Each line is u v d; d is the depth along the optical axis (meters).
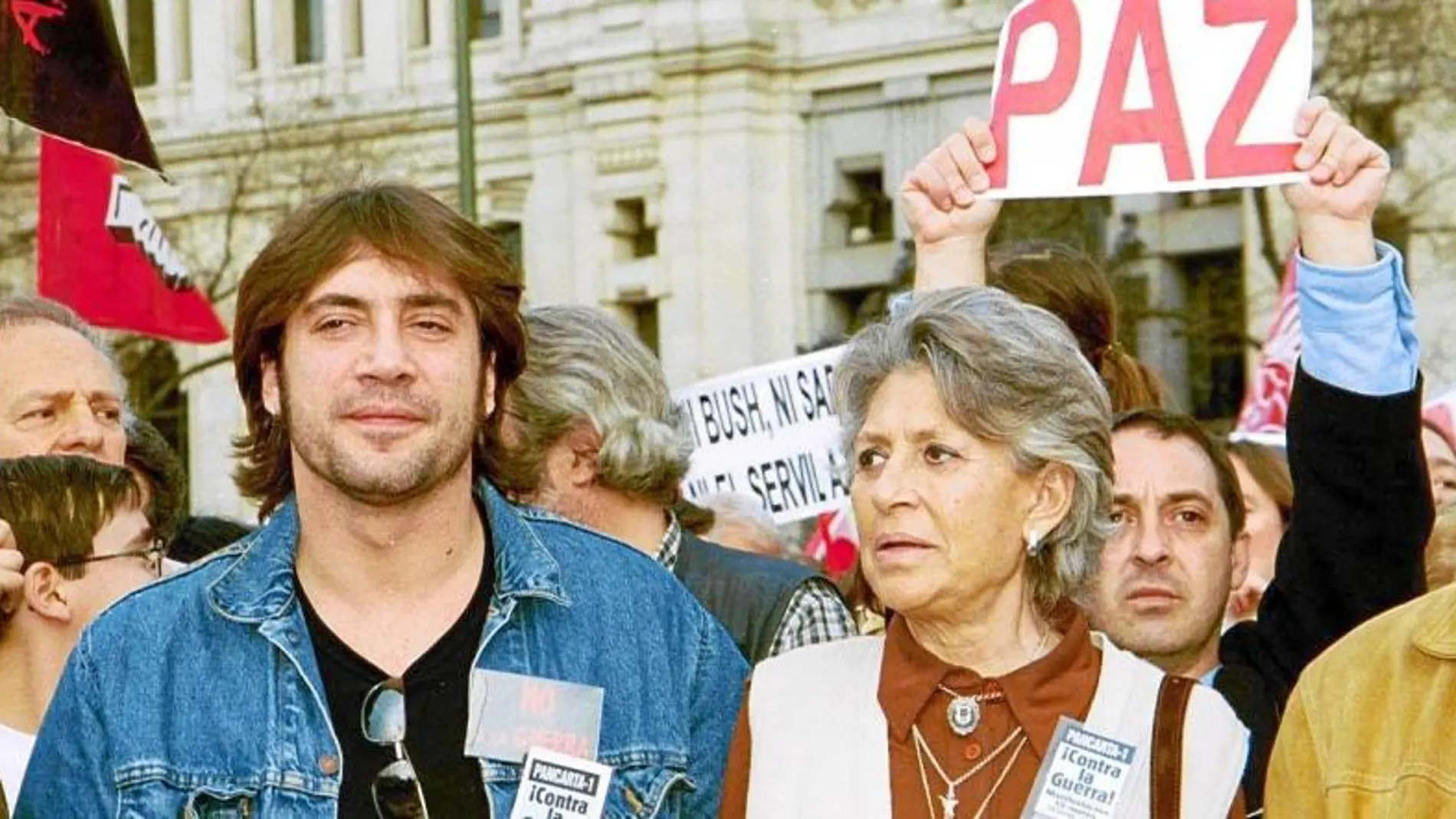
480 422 4.88
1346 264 5.13
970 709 4.61
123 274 10.97
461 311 4.75
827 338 10.08
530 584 4.84
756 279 37.31
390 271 4.69
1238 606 7.41
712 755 4.98
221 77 40.94
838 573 11.17
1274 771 4.41
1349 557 5.11
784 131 37.41
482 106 39.38
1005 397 4.59
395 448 4.64
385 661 4.77
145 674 4.76
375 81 40.09
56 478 6.16
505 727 4.76
